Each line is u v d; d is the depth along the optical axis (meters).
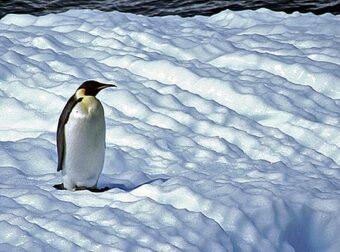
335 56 28.78
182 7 61.12
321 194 20.11
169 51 29.47
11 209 19.11
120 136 23.58
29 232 18.12
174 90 26.31
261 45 29.91
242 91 26.27
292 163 22.58
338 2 60.03
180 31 31.64
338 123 24.83
